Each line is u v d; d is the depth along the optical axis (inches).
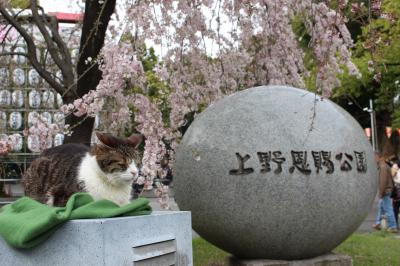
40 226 116.3
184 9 259.1
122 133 263.7
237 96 238.4
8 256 127.7
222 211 218.5
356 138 227.0
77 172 157.2
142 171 219.6
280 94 233.5
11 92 371.2
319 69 225.0
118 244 118.8
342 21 211.6
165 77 231.1
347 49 287.7
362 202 224.2
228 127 223.9
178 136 258.5
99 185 151.9
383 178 430.9
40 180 164.9
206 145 224.7
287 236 216.2
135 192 217.8
